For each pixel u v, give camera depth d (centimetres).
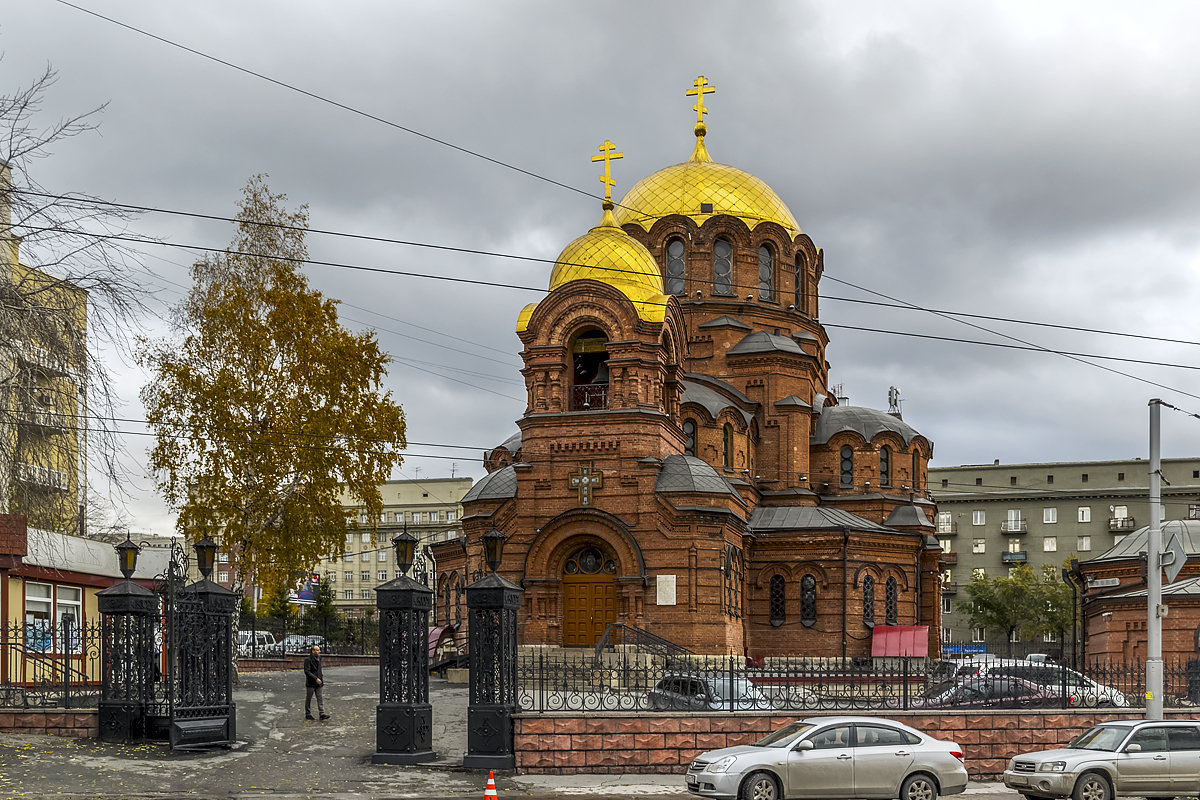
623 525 5275
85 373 2938
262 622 7375
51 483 3212
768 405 6581
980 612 10912
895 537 6281
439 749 3441
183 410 4891
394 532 14175
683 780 3139
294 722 3741
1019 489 13512
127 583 3422
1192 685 3678
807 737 2775
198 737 3272
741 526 5694
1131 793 2809
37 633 4347
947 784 2773
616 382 5394
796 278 7119
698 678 3431
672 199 6894
